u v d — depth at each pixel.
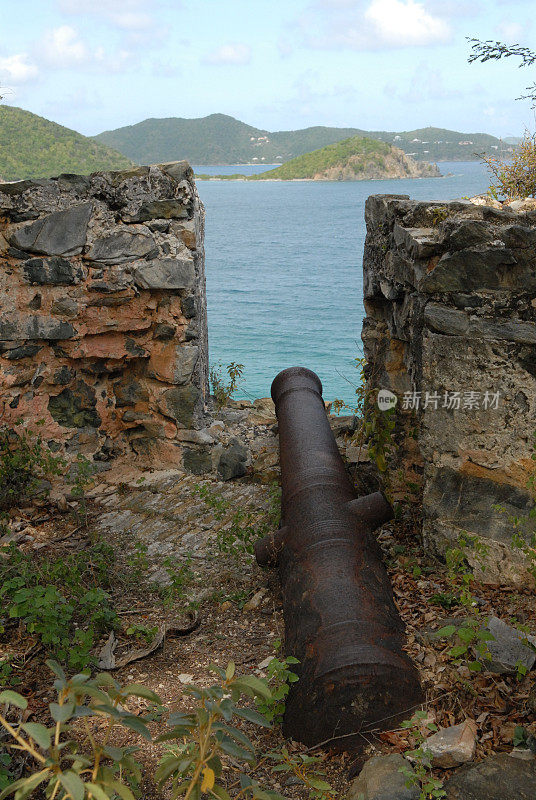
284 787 3.14
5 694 1.62
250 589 5.15
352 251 84.69
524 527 4.47
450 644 3.88
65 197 6.61
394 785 2.90
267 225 130.62
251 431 7.94
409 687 3.36
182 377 7.05
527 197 5.70
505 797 2.79
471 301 4.38
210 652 4.36
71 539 6.02
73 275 6.73
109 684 1.86
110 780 1.78
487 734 3.26
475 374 4.48
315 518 4.30
